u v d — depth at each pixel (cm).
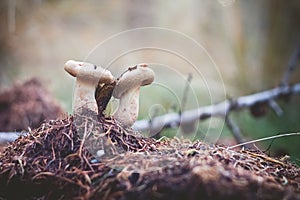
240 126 139
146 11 202
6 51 175
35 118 108
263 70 196
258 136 133
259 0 204
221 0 182
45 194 46
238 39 194
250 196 40
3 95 110
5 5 164
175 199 40
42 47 181
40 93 114
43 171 47
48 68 177
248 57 195
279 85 121
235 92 173
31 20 180
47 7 184
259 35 204
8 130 106
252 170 46
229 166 43
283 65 197
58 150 48
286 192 42
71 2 190
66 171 46
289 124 145
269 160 51
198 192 40
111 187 43
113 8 198
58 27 186
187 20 201
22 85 114
